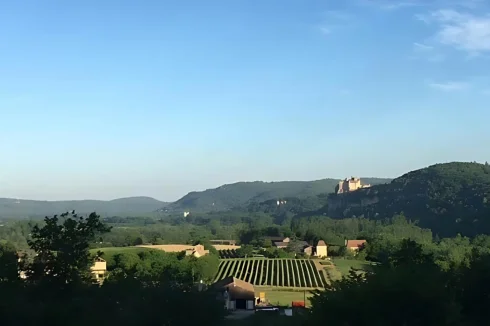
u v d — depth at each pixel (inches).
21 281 905.5
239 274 4525.1
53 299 866.1
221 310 1006.4
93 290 903.7
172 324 909.2
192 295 946.7
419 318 711.1
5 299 814.5
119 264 3543.3
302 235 7362.2
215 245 7204.7
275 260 5551.2
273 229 7667.3
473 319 867.4
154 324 884.0
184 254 4510.3
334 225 7662.4
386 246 3070.9
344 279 780.0
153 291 920.3
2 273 898.1
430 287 720.3
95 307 849.5
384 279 732.7
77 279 914.7
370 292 723.4
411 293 711.1
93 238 954.1
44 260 914.1
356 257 5487.2
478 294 887.7
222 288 2731.3
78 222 930.7
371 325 705.0
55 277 907.4
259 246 7032.5
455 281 906.7
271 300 3004.4
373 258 3257.9
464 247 3467.0
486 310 880.3
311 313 767.1
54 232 910.4
